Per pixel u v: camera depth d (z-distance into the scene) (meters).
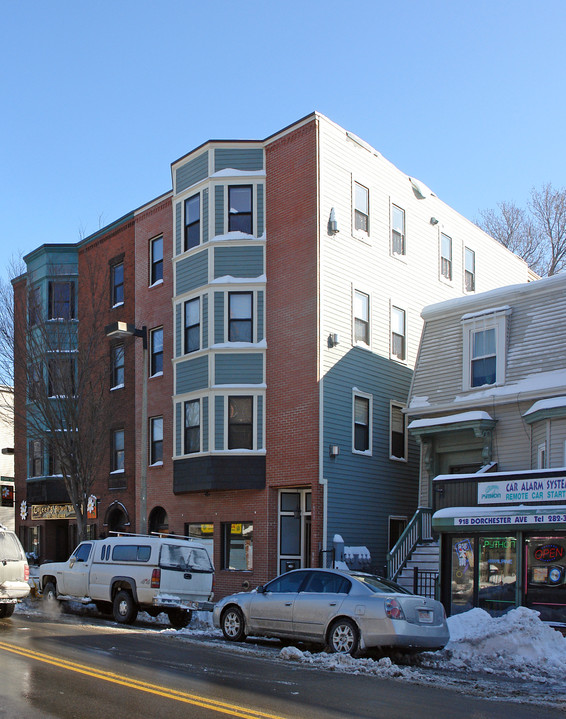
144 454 21.92
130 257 29.56
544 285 21.56
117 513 29.03
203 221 25.58
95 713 8.16
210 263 25.00
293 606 14.02
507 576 15.77
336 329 23.83
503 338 22.03
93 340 26.09
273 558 23.09
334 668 11.84
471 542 16.44
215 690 9.53
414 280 28.06
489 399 21.62
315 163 23.80
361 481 24.12
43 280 30.77
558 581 14.95
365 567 22.98
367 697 9.59
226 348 24.25
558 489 15.80
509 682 11.39
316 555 22.09
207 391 24.31
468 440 22.59
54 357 25.34
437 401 23.30
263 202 25.03
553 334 21.06
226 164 25.45
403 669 12.00
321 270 23.42
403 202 28.00
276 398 23.70
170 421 26.67
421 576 20.62
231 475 23.64
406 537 21.62
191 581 18.00
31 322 26.02
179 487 24.95
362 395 24.58
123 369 29.52
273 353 24.02
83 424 25.23
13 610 17.80
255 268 24.72
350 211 25.09
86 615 19.44
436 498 18.09
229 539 24.27
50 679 9.94
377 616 12.72
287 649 12.83
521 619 13.39
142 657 12.05
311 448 22.56
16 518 34.75
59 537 33.06
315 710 8.63
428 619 12.98
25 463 34.28
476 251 32.38
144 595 17.44
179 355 25.94
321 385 22.86
